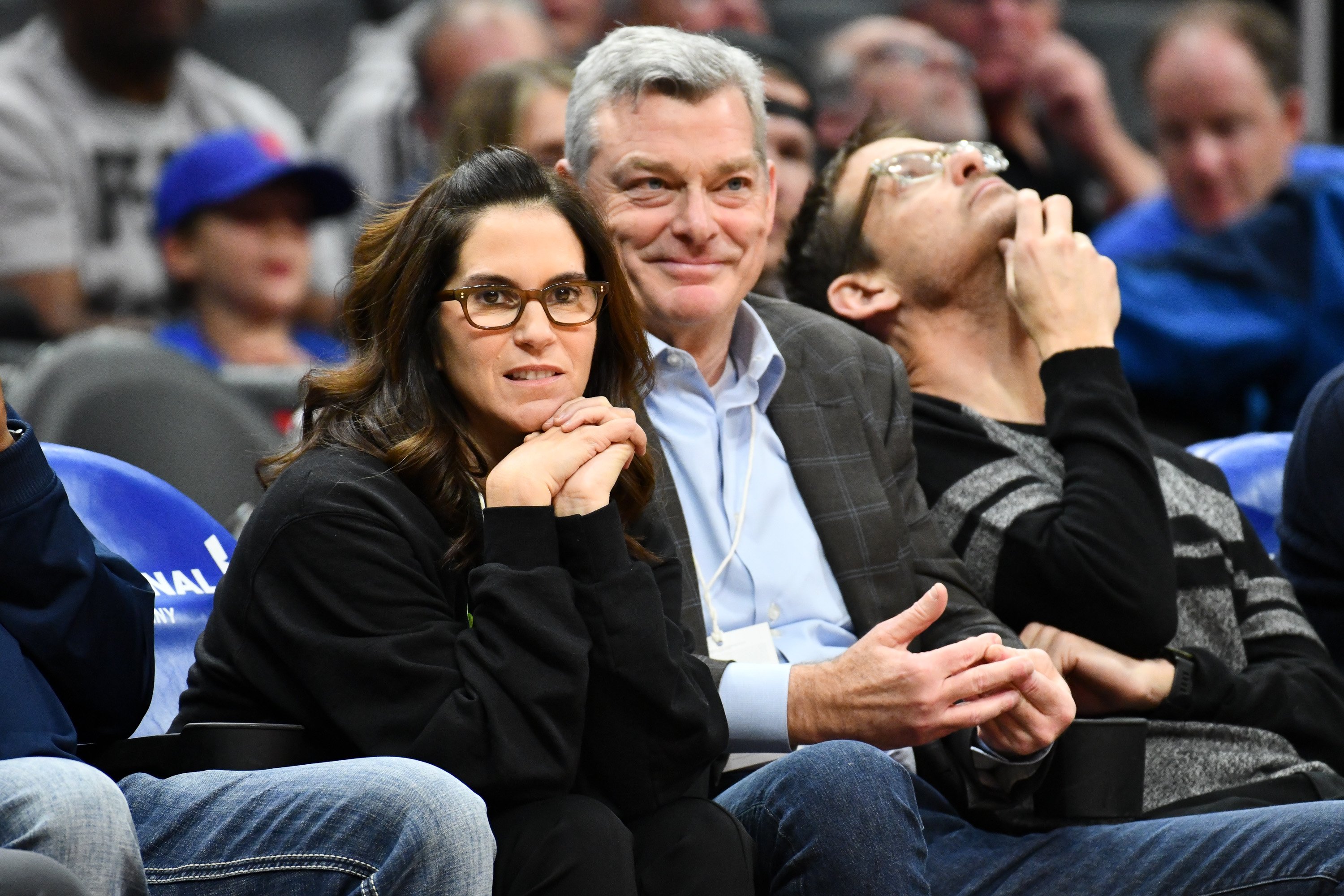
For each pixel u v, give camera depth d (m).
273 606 7.20
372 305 7.90
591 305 7.82
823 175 11.00
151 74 18.59
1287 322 16.25
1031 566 9.44
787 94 13.20
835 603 9.22
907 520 9.57
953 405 10.20
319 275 18.94
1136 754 8.68
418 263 7.72
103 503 8.95
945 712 8.12
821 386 9.63
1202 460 10.64
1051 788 8.67
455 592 7.51
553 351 7.68
